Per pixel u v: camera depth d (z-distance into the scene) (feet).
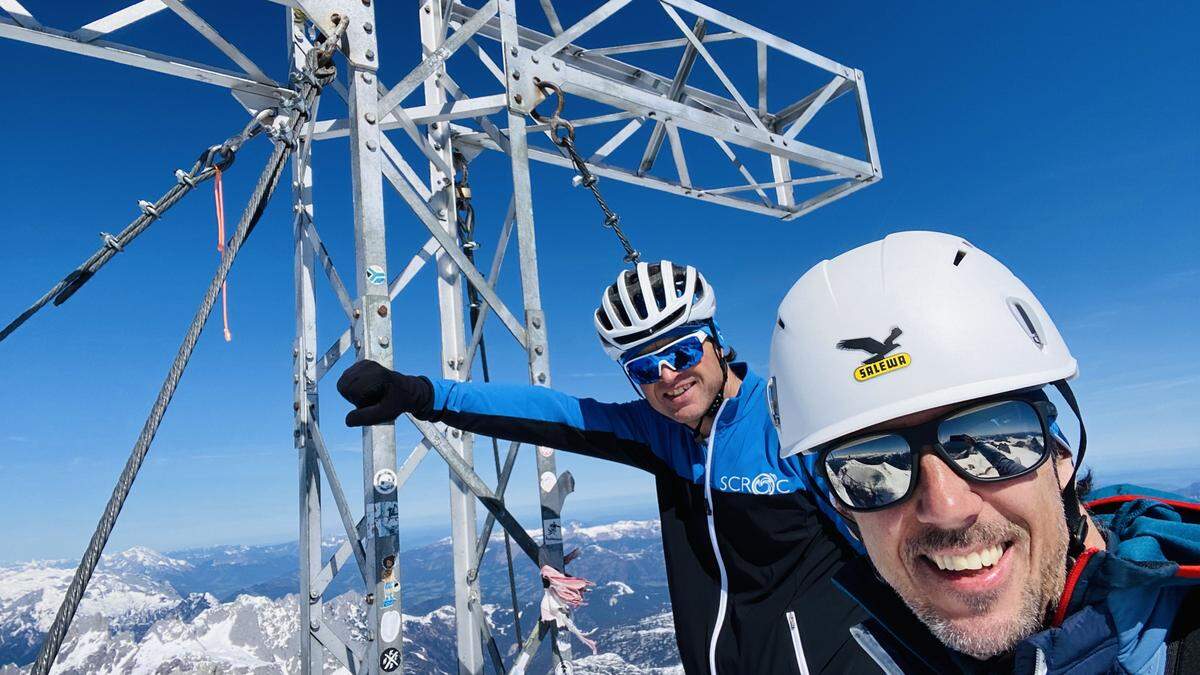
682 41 6.78
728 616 3.39
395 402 3.16
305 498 4.53
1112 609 1.28
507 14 4.54
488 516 4.75
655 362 3.13
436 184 5.44
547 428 3.57
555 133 4.55
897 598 1.72
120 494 2.27
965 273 1.57
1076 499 1.46
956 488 1.37
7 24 4.02
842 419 1.54
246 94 4.89
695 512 3.53
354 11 3.70
